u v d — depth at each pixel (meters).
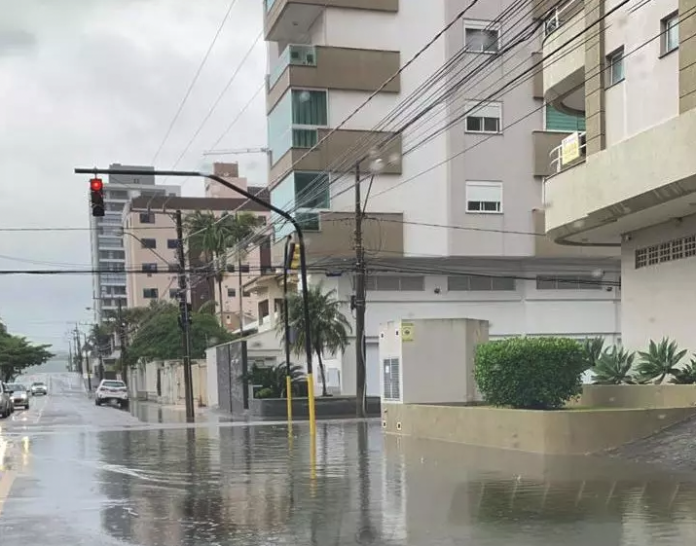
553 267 36.66
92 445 18.69
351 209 33.31
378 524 8.40
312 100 33.22
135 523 8.78
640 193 16.66
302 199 32.81
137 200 103.75
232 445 18.06
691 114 15.09
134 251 102.69
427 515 8.78
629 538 7.44
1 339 97.94
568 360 15.20
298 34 36.75
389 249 33.47
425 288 35.31
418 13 34.38
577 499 9.40
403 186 33.88
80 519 9.05
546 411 14.08
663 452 12.47
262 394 31.97
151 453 16.53
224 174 94.06
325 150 33.00
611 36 18.16
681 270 18.39
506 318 36.09
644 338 19.78
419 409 18.02
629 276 20.38
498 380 15.37
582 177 18.97
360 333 27.48
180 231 34.53
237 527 8.47
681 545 7.17
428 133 34.12
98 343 110.56
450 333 19.17
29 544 7.77
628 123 17.47
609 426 13.72
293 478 12.11
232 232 60.69
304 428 23.27
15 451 17.27
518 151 34.94
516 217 34.84
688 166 15.15
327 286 34.06
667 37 16.34
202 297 89.31
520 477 11.23
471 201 34.47
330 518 8.81
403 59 34.12
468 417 16.14
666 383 17.14
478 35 34.06
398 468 12.73
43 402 58.69
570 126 35.59
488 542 7.45
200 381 46.25
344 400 30.02
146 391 66.38
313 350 32.22
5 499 10.52
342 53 33.53
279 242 34.50
